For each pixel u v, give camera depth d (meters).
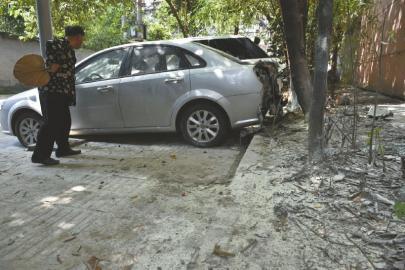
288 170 4.16
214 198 4.00
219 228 3.13
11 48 19.86
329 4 3.88
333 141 4.94
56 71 5.43
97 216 3.74
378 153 4.34
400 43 9.87
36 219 3.73
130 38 18.88
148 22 22.02
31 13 12.20
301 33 5.67
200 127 6.35
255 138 5.79
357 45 4.89
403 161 3.74
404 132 5.45
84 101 6.78
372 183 3.59
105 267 2.84
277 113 6.62
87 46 23.28
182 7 16.28
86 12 12.94
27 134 7.07
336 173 3.87
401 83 9.73
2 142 7.66
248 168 4.34
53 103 5.45
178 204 3.92
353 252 2.61
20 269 2.89
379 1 9.64
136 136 7.50
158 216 3.65
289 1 5.47
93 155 6.09
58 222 3.64
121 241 3.21
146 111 6.50
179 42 6.57
